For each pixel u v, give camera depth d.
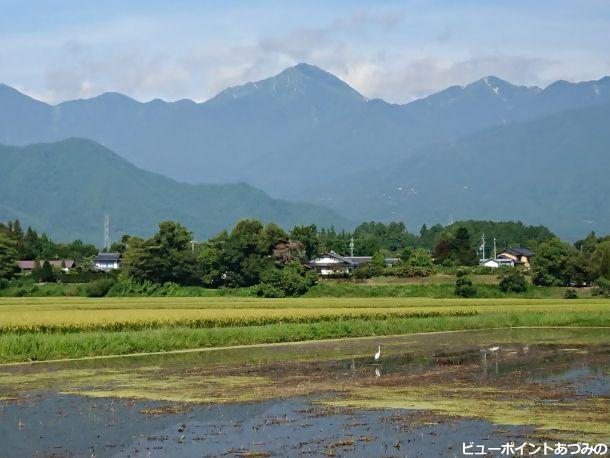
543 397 44.81
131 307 103.00
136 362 62.62
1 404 43.44
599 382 51.12
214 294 146.00
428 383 51.03
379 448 32.94
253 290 144.75
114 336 69.25
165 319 80.81
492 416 39.00
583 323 101.50
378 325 89.50
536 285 154.25
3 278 162.25
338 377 54.12
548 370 57.66
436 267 184.12
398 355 68.25
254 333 78.62
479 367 59.62
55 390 48.19
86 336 68.06
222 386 49.84
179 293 146.75
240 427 37.28
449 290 147.88
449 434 35.16
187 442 34.41
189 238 158.62
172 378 53.47
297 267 149.50
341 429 36.53
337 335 85.06
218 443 34.16
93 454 32.59
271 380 52.56
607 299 134.50
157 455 32.34
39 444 34.25
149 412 41.00
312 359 65.00
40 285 153.50
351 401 43.91
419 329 92.50
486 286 149.12
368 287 148.00
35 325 72.94
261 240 158.38
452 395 45.81
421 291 147.00
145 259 152.00
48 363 61.97
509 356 67.25
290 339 80.81
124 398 45.31
